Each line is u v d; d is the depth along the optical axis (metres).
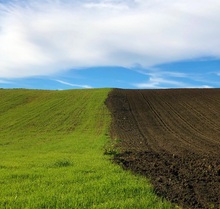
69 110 51.94
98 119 44.19
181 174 12.86
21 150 23.67
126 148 21.53
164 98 63.44
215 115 45.59
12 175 11.96
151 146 24.45
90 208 8.06
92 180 11.12
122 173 12.12
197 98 62.22
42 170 13.10
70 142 27.27
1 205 8.23
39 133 36.19
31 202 8.39
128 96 66.50
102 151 20.73
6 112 52.38
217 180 12.10
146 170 13.24
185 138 29.98
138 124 40.16
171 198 9.49
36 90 81.31
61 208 8.03
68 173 12.25
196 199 9.62
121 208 8.09
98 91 73.81
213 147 24.25
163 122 41.50
